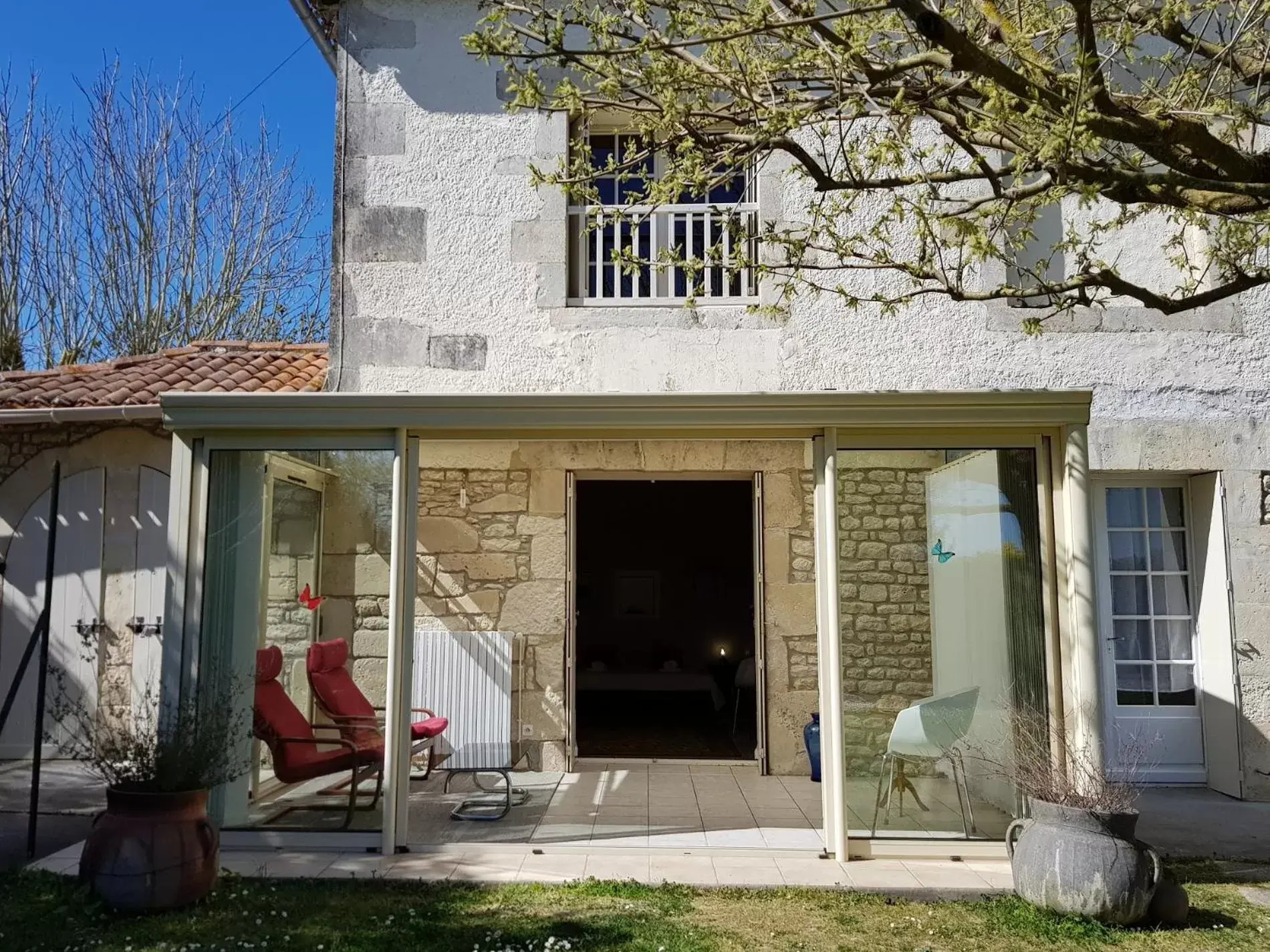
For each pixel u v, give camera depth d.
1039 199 4.93
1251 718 6.24
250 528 5.11
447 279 6.70
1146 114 4.09
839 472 4.94
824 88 5.33
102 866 3.83
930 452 4.95
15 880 4.21
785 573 6.90
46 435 7.11
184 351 8.20
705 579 12.25
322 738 4.93
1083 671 4.62
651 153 5.25
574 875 4.46
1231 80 4.64
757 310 5.46
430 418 4.89
